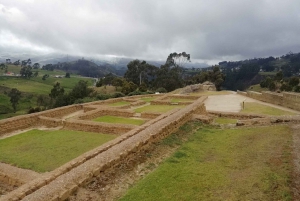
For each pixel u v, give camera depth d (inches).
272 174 248.5
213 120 604.7
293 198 207.0
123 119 727.1
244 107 888.9
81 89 1982.0
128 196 224.1
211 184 240.7
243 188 227.3
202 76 2684.5
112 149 306.0
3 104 2409.0
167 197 220.4
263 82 2746.1
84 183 237.6
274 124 464.1
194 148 358.0
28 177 319.6
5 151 454.0
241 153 322.0
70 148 455.8
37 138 534.6
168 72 2824.8
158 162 312.3
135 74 2854.3
